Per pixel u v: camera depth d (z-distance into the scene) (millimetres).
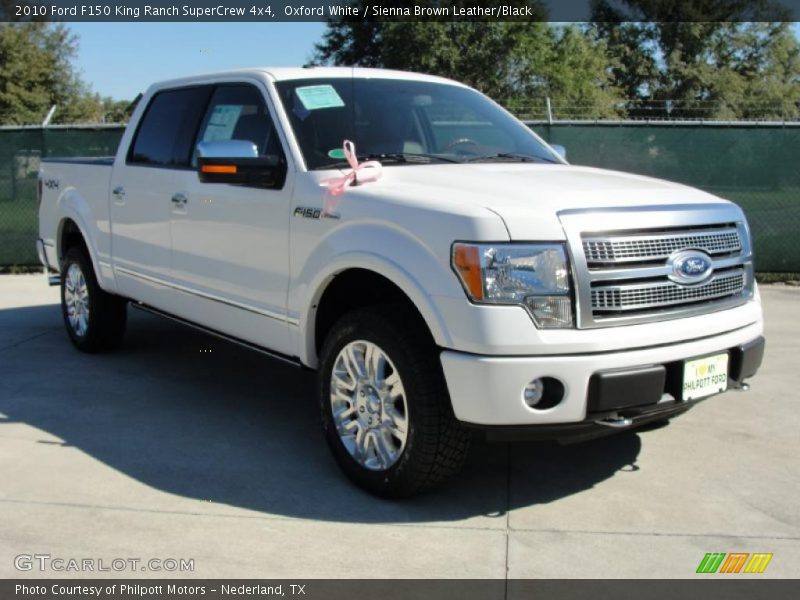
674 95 51406
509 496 3955
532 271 3393
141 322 7660
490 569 3266
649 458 4438
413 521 3676
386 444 3816
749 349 3926
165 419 5012
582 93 37406
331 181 4062
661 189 3986
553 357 3385
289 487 4023
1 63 39344
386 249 3682
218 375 5969
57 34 40688
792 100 49625
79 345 6508
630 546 3469
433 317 3480
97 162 6254
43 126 10781
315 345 4273
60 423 4914
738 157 10008
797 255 9977
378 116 4691
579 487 4070
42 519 3652
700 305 3783
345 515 3725
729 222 3990
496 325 3352
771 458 4441
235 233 4629
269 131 4555
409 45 32000
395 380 3729
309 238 4109
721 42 52438
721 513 3789
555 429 3465
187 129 5238
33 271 11016
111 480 4086
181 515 3705
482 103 5348
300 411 5195
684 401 3686
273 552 3383
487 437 3500
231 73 5055
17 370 6047
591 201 3629
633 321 3541
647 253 3602
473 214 3439
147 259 5504
